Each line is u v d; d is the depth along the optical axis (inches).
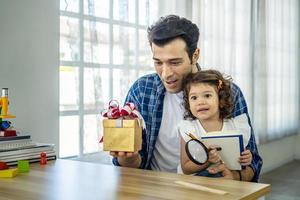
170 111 50.1
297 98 178.7
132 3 85.7
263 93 144.9
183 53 45.9
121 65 83.2
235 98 49.8
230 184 33.9
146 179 36.2
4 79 60.3
